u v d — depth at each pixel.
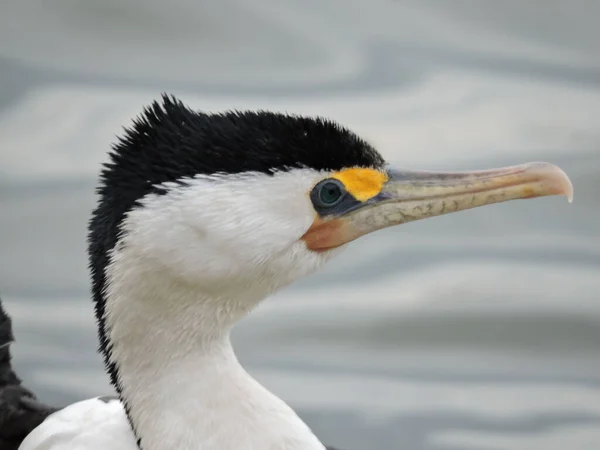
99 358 12.79
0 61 17.44
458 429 12.25
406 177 7.16
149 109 6.67
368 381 12.94
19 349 12.80
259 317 13.84
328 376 12.99
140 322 6.76
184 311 6.76
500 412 12.50
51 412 8.12
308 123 6.79
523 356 13.42
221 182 6.52
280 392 12.63
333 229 6.98
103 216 6.70
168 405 6.83
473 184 7.15
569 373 13.22
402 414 12.43
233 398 6.89
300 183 6.72
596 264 14.57
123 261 6.61
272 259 6.73
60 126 16.25
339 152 6.87
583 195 15.57
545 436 12.13
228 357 6.99
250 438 6.84
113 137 15.91
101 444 7.23
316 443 7.07
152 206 6.51
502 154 15.91
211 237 6.52
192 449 6.79
